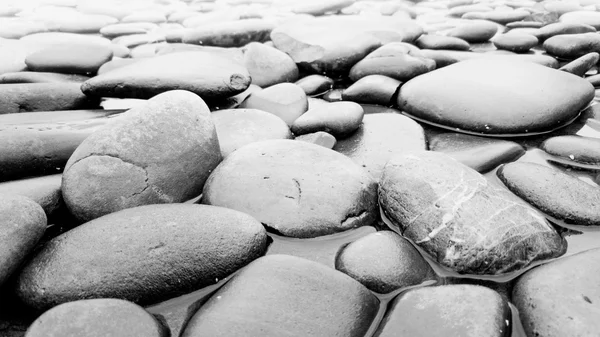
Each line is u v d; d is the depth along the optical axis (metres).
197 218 0.34
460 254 0.33
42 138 0.42
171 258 0.32
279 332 0.28
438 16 1.00
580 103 0.51
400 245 0.33
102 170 0.37
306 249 0.35
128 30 0.90
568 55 0.70
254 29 0.80
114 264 0.31
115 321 0.28
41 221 0.33
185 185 0.40
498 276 0.33
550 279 0.30
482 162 0.43
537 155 0.46
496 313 0.28
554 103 0.49
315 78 0.63
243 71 0.58
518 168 0.40
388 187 0.38
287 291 0.30
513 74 0.54
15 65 0.68
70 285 0.31
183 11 1.11
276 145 0.41
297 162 0.40
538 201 0.37
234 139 0.46
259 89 0.61
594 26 0.83
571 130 0.49
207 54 0.61
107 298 0.30
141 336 0.27
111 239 0.32
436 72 0.56
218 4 1.19
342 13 1.06
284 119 0.53
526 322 0.29
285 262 0.31
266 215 0.37
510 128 0.48
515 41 0.74
